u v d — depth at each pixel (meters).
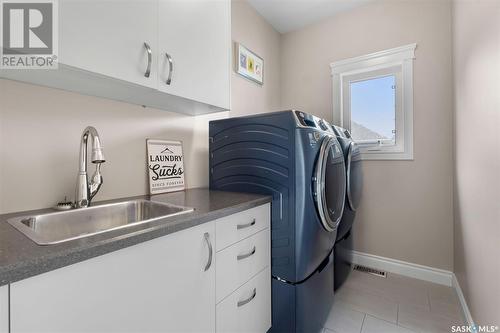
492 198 1.10
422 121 2.13
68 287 0.57
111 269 0.66
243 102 2.29
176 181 1.60
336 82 2.54
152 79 1.04
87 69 0.83
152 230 0.74
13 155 0.96
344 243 2.01
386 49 2.28
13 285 0.50
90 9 0.84
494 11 1.05
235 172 1.54
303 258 1.28
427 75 2.10
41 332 0.53
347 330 1.50
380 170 2.34
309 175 1.29
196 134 1.78
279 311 1.33
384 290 1.96
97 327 0.63
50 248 0.58
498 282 1.04
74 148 1.13
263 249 1.29
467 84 1.49
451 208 2.02
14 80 0.96
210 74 1.35
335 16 2.56
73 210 1.02
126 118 1.35
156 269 0.77
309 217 1.29
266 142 1.38
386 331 1.49
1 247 0.59
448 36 2.02
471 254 1.46
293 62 2.84
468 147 1.49
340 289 1.98
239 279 1.13
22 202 0.98
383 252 2.32
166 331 0.80
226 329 1.05
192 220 0.87
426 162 2.12
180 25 1.17
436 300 1.81
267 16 2.56
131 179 1.37
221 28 1.43
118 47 0.92
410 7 2.18
